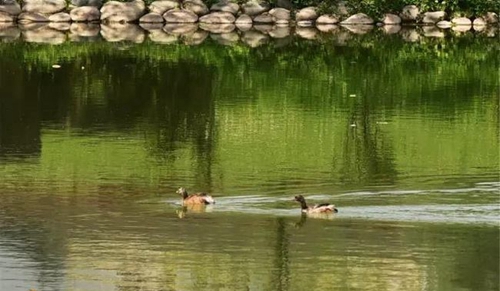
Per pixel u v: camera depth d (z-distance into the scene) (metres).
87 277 21.34
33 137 34.44
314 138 34.72
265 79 46.97
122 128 36.19
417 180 28.09
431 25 67.88
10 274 21.50
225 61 51.91
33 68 49.16
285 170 29.73
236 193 27.00
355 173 29.31
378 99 42.28
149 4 67.62
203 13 67.50
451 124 37.06
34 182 28.36
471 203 25.44
